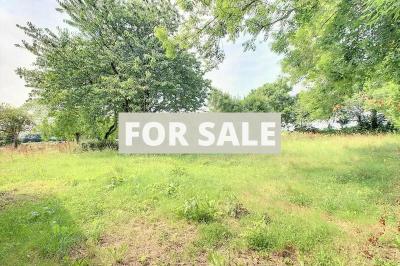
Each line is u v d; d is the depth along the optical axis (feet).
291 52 30.01
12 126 86.33
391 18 16.57
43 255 12.87
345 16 18.85
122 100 59.21
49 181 27.32
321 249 12.53
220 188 22.86
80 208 18.89
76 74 58.29
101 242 14.35
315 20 21.43
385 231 14.58
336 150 44.45
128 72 57.31
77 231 15.28
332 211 17.84
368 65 20.83
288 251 13.05
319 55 27.86
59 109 64.03
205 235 14.42
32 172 32.22
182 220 16.75
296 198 20.39
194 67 62.85
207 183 24.47
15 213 18.04
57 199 21.02
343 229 15.19
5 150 61.93
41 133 92.27
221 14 18.39
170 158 41.09
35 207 19.10
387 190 22.11
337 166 31.81
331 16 20.52
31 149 61.57
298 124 115.34
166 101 62.85
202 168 32.32
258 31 20.88
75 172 31.37
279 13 20.67
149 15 58.13
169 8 59.16
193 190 22.21
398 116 49.60
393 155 38.01
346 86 25.25
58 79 59.47
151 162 37.52
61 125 70.18
